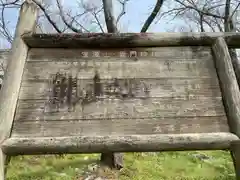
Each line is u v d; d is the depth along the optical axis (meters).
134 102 2.15
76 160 6.78
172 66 2.33
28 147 1.90
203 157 7.10
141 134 2.01
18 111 2.08
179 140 1.94
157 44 2.40
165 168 6.30
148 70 2.30
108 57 2.36
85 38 2.35
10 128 1.98
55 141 1.91
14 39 2.35
